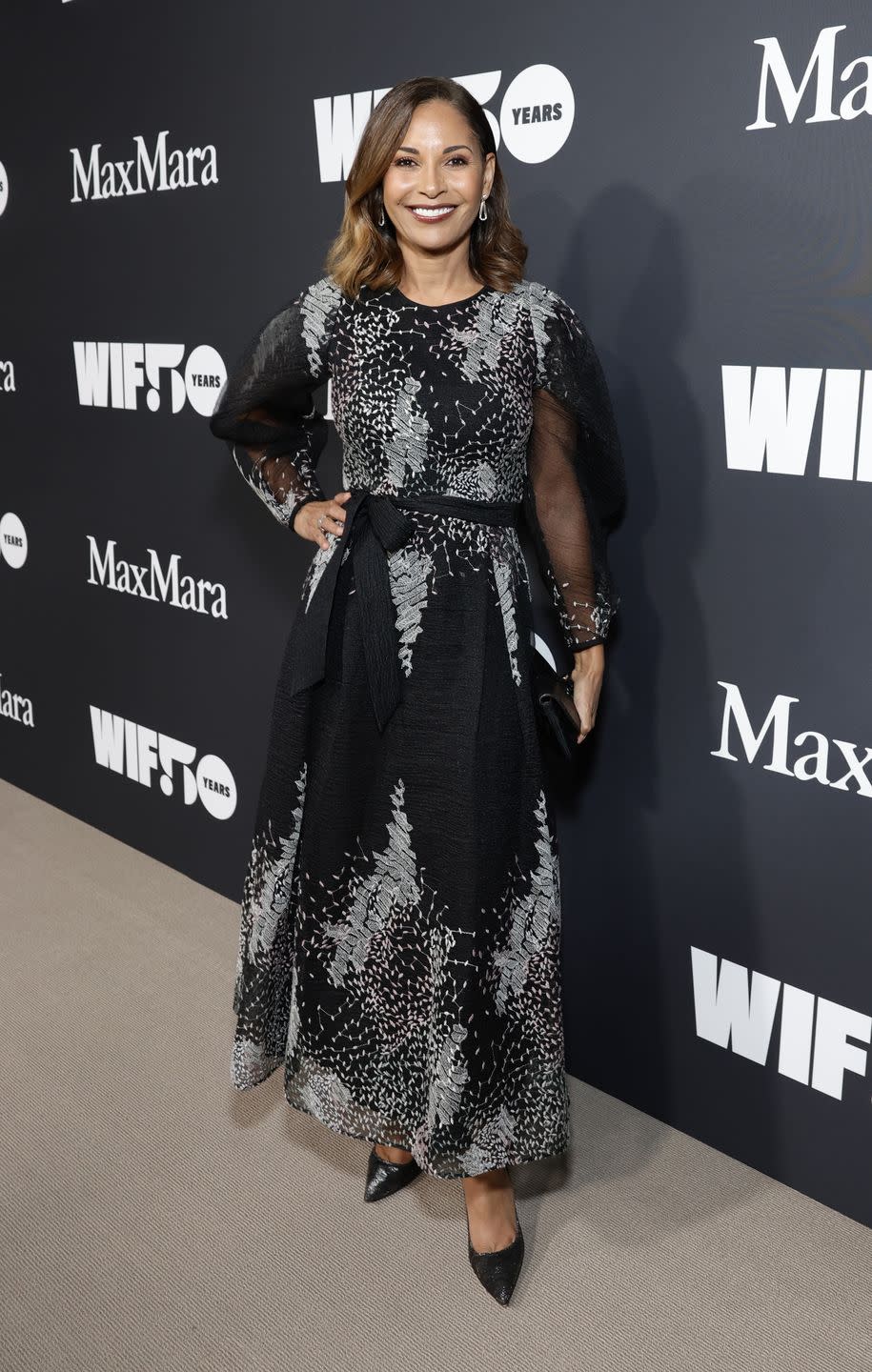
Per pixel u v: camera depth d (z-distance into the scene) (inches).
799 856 67.0
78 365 105.7
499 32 67.8
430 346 56.1
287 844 63.3
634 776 73.4
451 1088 60.8
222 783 103.7
